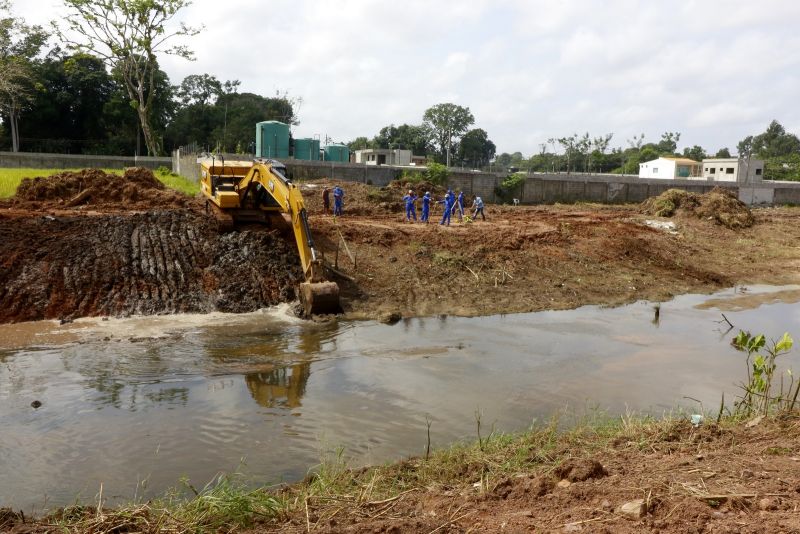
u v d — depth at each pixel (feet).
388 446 27.32
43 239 56.90
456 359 41.52
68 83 190.19
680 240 93.40
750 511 15.37
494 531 15.61
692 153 367.45
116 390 33.76
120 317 48.49
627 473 19.06
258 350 41.98
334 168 131.03
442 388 35.58
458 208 97.96
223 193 62.64
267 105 243.40
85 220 62.54
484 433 29.09
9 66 154.30
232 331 46.52
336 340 45.29
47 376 35.65
